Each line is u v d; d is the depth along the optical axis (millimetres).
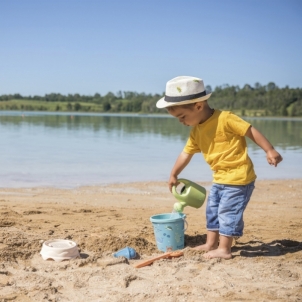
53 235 4688
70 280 3486
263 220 5883
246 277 3592
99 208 6379
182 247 4414
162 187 8211
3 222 5168
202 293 3242
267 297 3193
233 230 4066
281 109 56000
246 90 63000
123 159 11578
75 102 93500
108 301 3109
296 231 5277
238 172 4105
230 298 3166
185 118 4227
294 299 3162
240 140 4172
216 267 3818
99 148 14055
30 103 92812
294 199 7449
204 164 11094
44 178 8758
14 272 3658
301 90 56844
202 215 6148
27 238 4508
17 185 8023
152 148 14250
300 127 29766
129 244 4398
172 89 4172
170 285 3389
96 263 3877
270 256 4195
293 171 10352
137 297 3172
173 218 4402
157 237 4359
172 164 10852
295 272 3725
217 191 4227
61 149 13562
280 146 15883
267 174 9930
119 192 7699
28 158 11398
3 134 19188
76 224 5359
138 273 3643
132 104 78562
